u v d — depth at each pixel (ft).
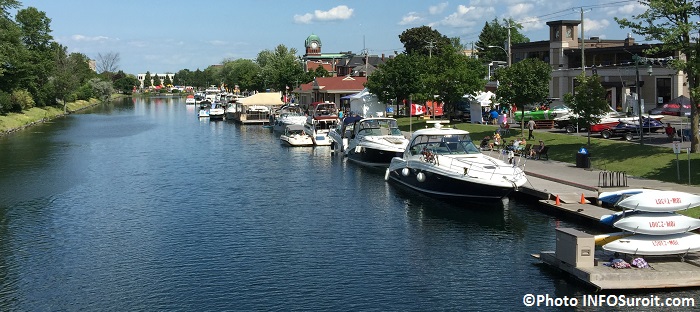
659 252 67.67
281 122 266.16
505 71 171.53
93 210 110.22
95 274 76.02
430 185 118.32
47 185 135.23
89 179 143.33
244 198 119.85
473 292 68.59
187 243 88.63
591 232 88.69
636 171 117.39
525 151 146.00
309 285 71.41
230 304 66.23
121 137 248.93
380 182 137.69
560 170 124.67
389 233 93.30
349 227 97.04
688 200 68.95
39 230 96.63
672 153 121.90
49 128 297.12
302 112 286.05
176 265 78.95
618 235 70.90
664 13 115.96
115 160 177.47
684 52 117.91
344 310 64.28
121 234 93.86
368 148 162.20
